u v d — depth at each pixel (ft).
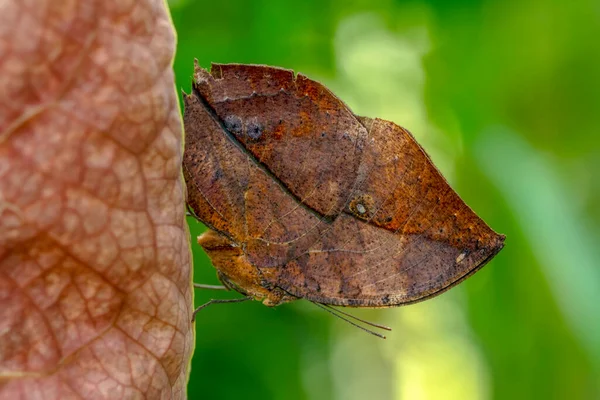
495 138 1.64
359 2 1.74
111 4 1.09
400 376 2.60
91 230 1.10
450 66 1.70
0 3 1.08
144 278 1.12
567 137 1.67
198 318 1.65
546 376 1.61
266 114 1.22
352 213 1.26
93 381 1.11
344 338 2.42
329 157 1.24
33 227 1.09
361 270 1.27
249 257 1.26
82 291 1.10
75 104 1.09
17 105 1.08
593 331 1.54
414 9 1.74
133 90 1.10
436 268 1.27
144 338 1.12
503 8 1.68
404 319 2.45
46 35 1.08
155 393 1.13
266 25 1.67
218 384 1.66
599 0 1.65
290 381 1.69
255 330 1.68
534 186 1.59
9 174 1.08
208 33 1.66
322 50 1.75
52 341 1.10
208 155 1.22
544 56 1.67
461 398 2.50
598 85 1.66
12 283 1.09
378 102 2.00
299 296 1.28
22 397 1.09
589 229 1.61
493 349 1.64
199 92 1.21
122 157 1.10
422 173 1.25
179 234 1.13
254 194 1.24
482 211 1.67
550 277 1.55
